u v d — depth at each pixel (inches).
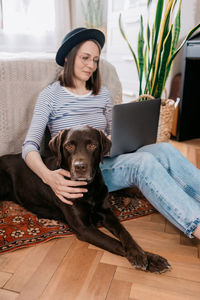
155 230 63.1
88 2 152.7
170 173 61.2
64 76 69.0
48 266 51.0
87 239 55.2
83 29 66.4
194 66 122.6
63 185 54.2
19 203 72.7
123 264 51.8
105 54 167.3
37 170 58.4
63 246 57.0
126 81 147.1
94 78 72.0
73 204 57.1
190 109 129.3
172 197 51.5
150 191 54.7
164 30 89.0
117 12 143.5
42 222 64.6
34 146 61.1
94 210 60.8
